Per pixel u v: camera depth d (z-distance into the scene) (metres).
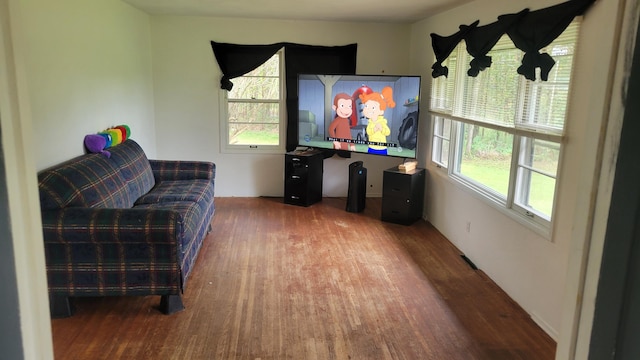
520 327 3.01
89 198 3.16
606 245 0.78
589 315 0.82
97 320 3.00
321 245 4.48
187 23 5.79
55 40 3.38
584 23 2.60
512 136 3.48
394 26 5.99
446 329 2.97
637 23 0.70
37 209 0.81
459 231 4.41
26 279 0.77
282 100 6.10
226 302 3.28
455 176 4.55
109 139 4.13
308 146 6.01
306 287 3.55
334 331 2.93
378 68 6.08
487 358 2.67
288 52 5.93
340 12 5.12
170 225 2.91
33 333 0.80
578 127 2.63
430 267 3.98
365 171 5.75
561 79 2.85
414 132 5.16
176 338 2.81
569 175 2.71
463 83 4.33
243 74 5.93
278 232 4.84
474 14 4.12
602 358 0.81
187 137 6.09
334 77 5.61
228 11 5.27
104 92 4.31
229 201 6.06
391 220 5.25
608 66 0.76
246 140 6.22
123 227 2.87
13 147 0.73
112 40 4.49
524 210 3.28
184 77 5.93
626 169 0.73
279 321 3.04
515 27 3.27
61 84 3.48
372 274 3.81
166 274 3.01
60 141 3.47
